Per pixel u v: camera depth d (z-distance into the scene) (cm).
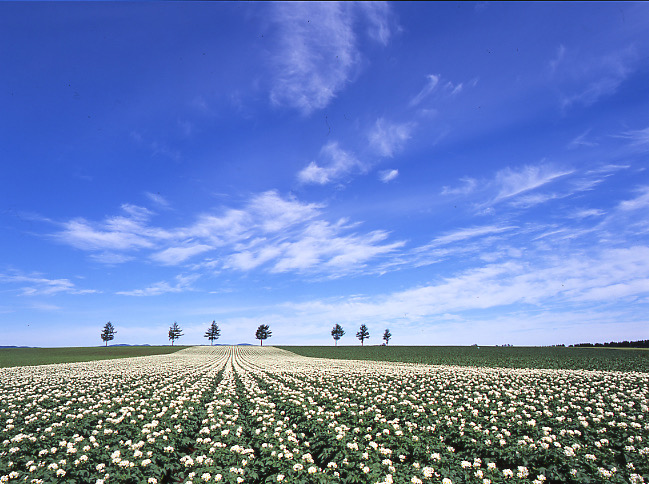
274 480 951
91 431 1375
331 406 1795
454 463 1045
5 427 1355
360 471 973
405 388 2375
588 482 936
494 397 2048
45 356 7012
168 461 1096
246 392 2261
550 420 1455
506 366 4481
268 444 1150
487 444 1189
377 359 6125
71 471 977
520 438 1252
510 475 946
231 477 941
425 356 6494
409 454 1188
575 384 2478
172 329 14812
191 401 1862
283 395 2123
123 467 988
